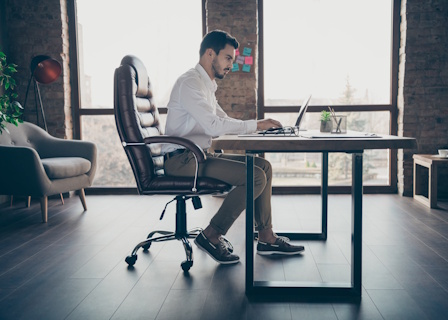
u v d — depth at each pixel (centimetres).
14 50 483
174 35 509
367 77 500
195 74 252
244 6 484
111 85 511
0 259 273
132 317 188
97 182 517
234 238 314
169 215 393
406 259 263
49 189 374
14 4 480
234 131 235
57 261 267
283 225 353
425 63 471
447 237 311
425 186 476
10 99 482
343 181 505
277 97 507
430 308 194
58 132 490
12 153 366
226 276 237
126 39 511
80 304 203
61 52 484
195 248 292
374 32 496
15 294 216
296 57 504
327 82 504
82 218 385
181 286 223
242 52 488
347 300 204
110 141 514
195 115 239
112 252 285
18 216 398
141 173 239
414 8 468
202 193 240
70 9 500
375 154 503
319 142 193
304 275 238
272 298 207
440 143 474
